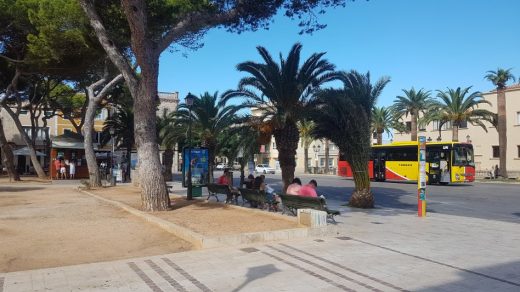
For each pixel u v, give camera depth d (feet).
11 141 176.24
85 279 20.77
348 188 99.09
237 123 61.67
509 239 32.30
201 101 96.07
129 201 54.03
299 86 54.19
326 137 57.88
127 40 58.54
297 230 30.91
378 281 20.71
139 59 42.96
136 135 44.78
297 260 24.45
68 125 191.42
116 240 30.58
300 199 39.29
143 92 43.91
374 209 53.67
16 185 89.40
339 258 25.07
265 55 55.42
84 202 55.06
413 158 115.85
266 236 29.55
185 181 63.00
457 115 138.82
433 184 113.09
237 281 20.52
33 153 113.29
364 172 55.36
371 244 29.30
